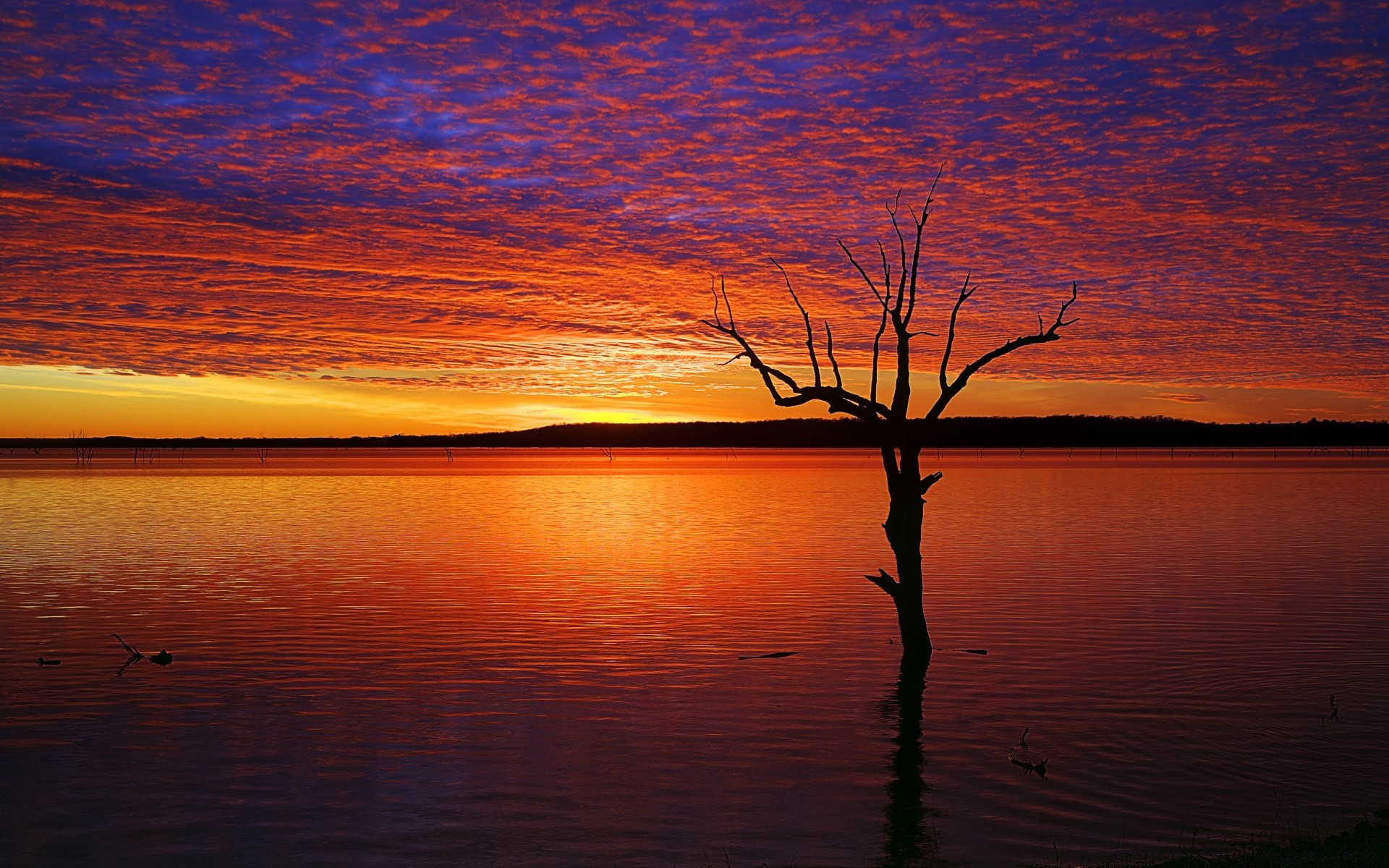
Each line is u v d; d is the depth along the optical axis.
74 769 13.54
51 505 62.28
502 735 15.05
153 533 44.25
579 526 47.94
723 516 54.09
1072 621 22.94
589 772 13.53
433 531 45.44
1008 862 10.77
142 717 15.85
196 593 27.20
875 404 19.80
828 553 36.16
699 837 11.53
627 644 20.98
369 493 78.44
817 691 17.38
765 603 25.67
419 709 16.31
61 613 24.20
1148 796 12.54
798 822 11.91
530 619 23.61
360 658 19.70
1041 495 70.19
